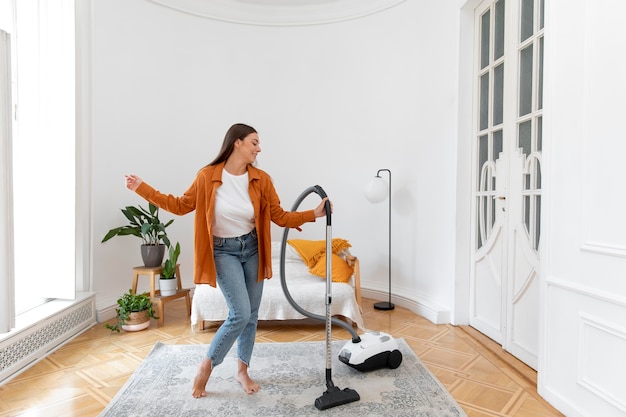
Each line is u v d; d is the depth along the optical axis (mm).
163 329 3271
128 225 3832
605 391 1685
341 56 4461
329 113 4523
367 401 2053
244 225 2078
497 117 2965
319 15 4512
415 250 3887
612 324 1647
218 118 4512
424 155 3750
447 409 1967
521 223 2561
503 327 2760
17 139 2859
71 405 2025
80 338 3031
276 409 1978
